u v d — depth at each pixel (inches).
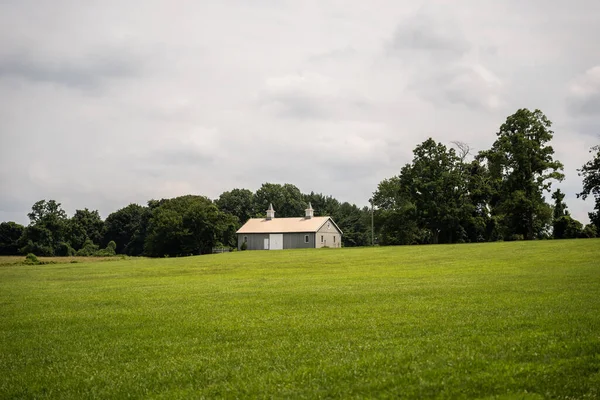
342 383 363.9
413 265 1576.0
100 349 507.8
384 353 431.8
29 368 455.5
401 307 674.8
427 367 386.3
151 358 467.2
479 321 544.4
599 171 2940.5
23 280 1408.7
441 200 3326.8
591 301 649.0
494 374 362.0
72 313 741.3
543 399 321.4
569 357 393.4
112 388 388.8
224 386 375.2
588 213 2992.1
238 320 625.3
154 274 1536.7
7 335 591.8
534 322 517.7
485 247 2201.0
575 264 1314.0
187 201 4680.1
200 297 880.9
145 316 685.3
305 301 778.2
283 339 511.5
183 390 374.9
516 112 2967.5
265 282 1140.5
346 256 2161.7
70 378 419.2
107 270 1788.9
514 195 2849.4
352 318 606.5
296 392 353.7
